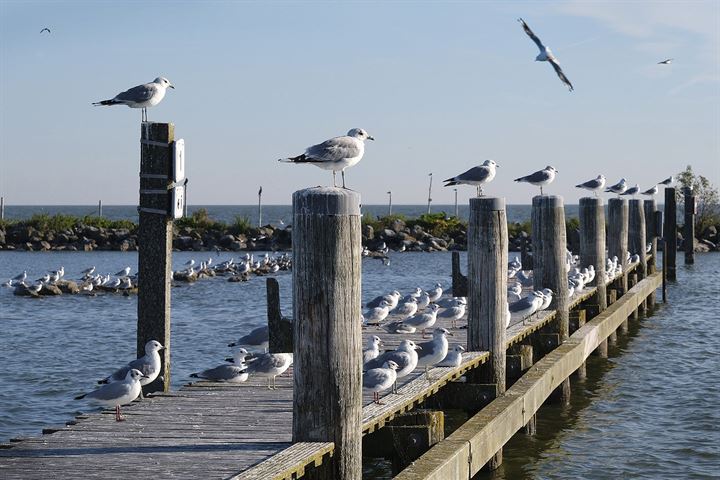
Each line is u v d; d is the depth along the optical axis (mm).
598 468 16078
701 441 17812
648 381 23609
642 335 31859
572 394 22000
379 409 12820
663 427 18891
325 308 10008
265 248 86688
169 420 12375
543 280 23016
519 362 18172
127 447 10906
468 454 12633
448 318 21891
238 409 13102
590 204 29156
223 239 86812
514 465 16219
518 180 27188
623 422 19266
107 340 30750
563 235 23047
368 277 58625
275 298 17562
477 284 16734
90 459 10398
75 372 24516
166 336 14602
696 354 27812
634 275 37906
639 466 16219
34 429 18109
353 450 10266
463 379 19328
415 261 73062
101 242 89375
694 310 39219
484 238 16641
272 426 11938
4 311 39250
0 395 21328
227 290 49625
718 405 20797
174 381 23078
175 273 55031
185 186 14984
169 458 10383
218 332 33062
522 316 22766
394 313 24719
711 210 86688
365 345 18688
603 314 26859
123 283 47500
